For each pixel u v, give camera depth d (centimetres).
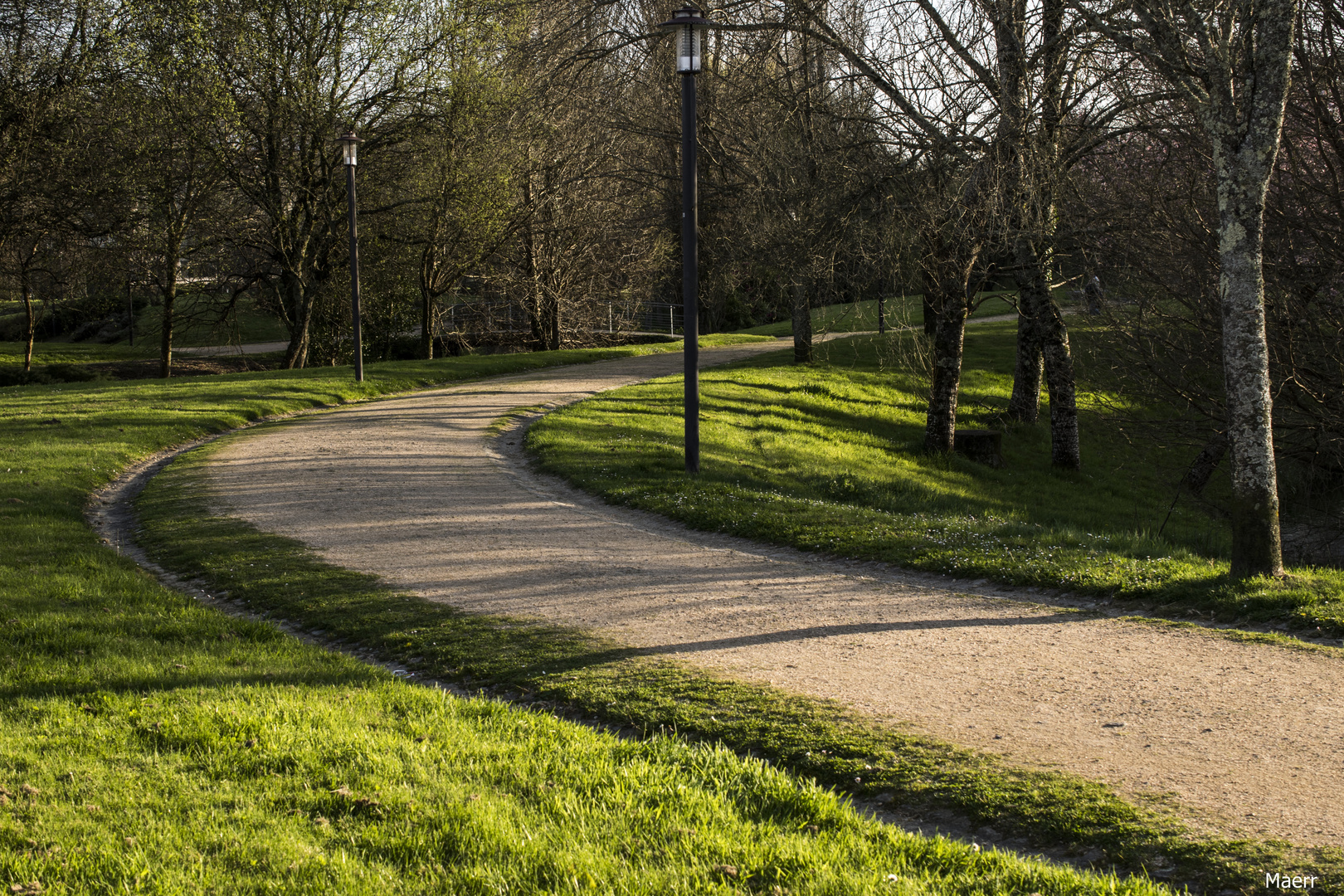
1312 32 1248
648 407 2042
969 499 1686
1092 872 378
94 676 623
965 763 471
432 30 2864
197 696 579
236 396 2144
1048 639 675
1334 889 350
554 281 3766
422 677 657
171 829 403
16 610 763
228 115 2680
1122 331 1562
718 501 1191
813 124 1700
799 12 1586
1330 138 1239
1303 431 1377
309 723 528
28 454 1480
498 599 808
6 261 3134
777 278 1941
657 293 4984
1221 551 1452
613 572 895
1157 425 1683
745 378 2491
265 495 1262
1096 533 1550
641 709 562
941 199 1510
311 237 3152
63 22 2656
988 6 1416
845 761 484
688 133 1366
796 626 716
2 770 462
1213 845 384
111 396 2145
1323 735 491
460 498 1254
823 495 1477
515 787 451
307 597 834
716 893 347
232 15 2634
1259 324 769
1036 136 1437
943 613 748
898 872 369
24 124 2634
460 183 2967
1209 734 496
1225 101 766
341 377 2491
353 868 369
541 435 1656
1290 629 679
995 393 2564
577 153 3450
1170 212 1418
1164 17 812
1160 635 677
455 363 2886
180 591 887
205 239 3152
